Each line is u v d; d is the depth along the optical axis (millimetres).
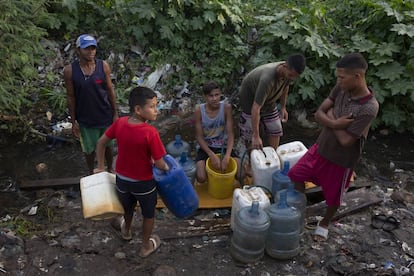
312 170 3572
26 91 5723
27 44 5207
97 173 3371
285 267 3520
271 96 4074
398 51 5812
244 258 3506
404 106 5949
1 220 4004
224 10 6598
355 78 3012
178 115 6051
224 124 4277
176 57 6406
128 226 3607
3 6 4789
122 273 3428
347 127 3186
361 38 6160
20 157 5133
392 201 4387
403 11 6148
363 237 3857
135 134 3037
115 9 6480
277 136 4516
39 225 3916
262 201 3557
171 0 6320
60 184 4477
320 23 6379
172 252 3650
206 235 3832
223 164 4098
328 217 3707
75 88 3844
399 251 3701
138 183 3170
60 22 6270
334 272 3465
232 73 6508
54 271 3414
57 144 5355
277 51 6410
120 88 6125
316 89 6141
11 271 3389
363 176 4953
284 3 7359
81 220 3992
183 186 3404
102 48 6410
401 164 5234
